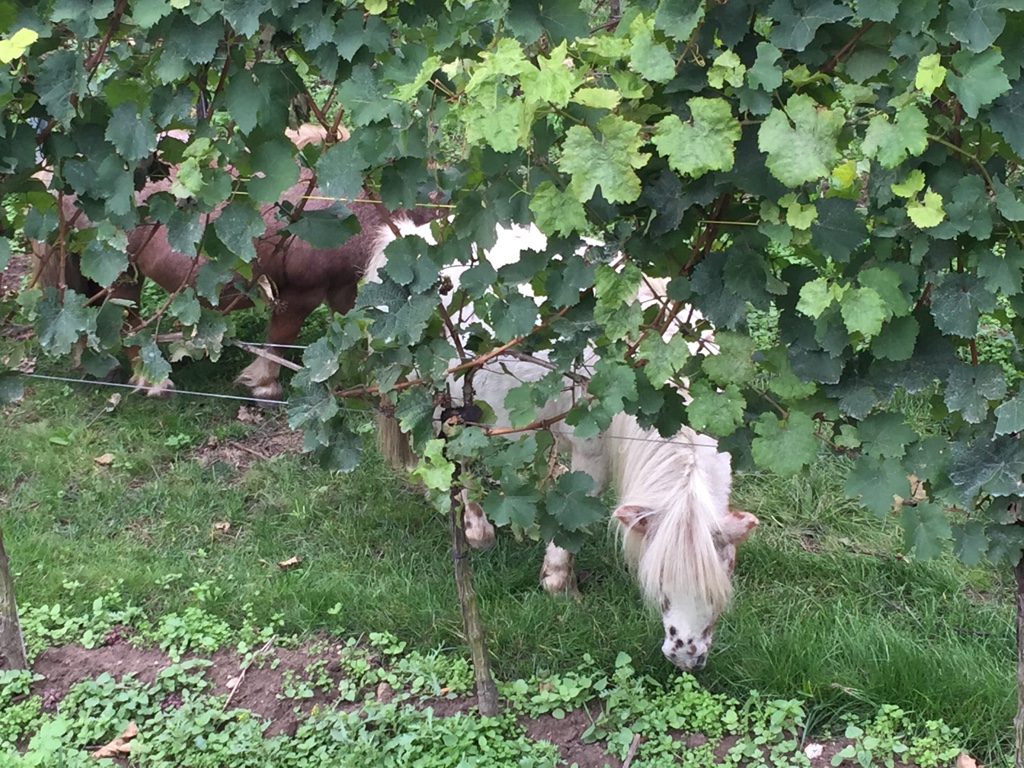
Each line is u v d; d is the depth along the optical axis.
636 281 2.73
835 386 2.77
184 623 4.47
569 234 2.70
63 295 3.32
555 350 3.01
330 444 3.27
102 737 3.84
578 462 4.63
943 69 2.28
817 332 2.59
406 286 2.97
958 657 4.26
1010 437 2.72
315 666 4.25
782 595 4.88
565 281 2.78
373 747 3.68
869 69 2.46
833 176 2.51
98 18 2.74
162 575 4.91
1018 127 2.38
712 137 2.38
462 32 2.68
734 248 2.69
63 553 5.02
